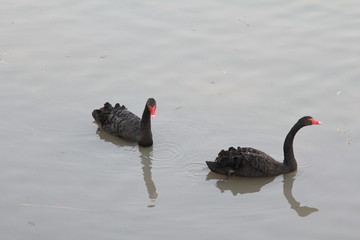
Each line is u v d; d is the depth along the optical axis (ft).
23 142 53.98
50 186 48.47
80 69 64.85
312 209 46.50
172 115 58.23
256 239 43.14
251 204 47.29
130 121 56.18
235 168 50.21
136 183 49.39
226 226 44.52
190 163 52.11
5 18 73.97
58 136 55.31
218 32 70.85
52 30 71.61
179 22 72.84
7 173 49.75
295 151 53.31
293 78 62.95
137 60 66.28
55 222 44.47
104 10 75.92
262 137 55.11
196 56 66.90
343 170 50.55
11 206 45.98
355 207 46.37
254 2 76.95
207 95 60.95
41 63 65.51
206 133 55.77
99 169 51.11
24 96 60.18
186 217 45.50
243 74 63.93
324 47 67.41
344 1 76.33
